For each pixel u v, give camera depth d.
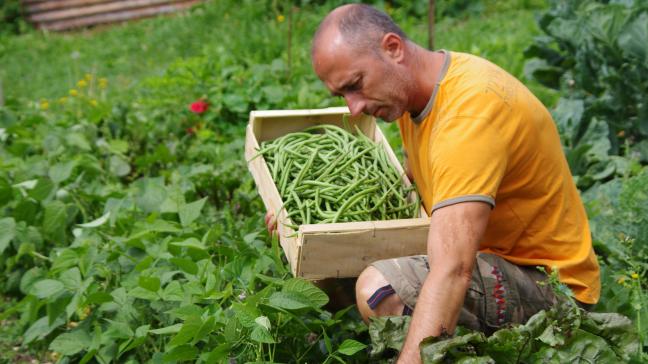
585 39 5.10
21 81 8.52
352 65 2.59
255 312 2.78
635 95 4.81
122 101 6.46
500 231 2.78
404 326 2.67
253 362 2.74
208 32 9.28
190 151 5.32
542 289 2.79
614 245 3.57
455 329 2.62
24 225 4.12
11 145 5.31
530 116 2.59
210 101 5.87
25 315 3.66
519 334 2.51
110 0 10.51
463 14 9.20
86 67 8.79
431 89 2.65
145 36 9.58
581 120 4.76
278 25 8.89
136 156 5.48
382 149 3.29
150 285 3.17
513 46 7.24
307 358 3.07
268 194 3.18
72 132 5.26
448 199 2.44
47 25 10.46
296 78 6.45
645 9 4.89
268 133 3.50
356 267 2.86
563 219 2.77
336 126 3.48
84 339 3.27
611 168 4.38
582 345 2.50
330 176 3.14
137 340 3.10
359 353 3.02
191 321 2.80
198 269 3.33
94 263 3.62
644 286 3.39
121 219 4.00
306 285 2.79
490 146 2.47
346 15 2.61
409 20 8.81
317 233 2.75
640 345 2.62
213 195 4.69
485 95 2.53
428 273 2.57
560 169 2.74
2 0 10.44
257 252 3.39
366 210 3.02
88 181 4.86
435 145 2.53
